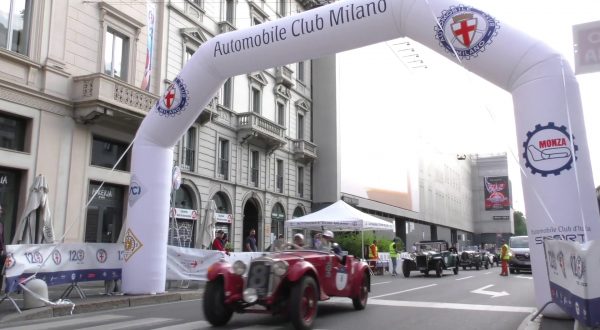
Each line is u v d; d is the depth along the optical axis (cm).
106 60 1909
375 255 2538
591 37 815
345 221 2078
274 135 2897
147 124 1234
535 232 845
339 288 934
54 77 1703
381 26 1005
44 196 1309
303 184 3481
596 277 513
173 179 1647
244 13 2845
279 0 3253
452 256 2452
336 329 783
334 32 1035
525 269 2642
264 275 770
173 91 1201
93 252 1172
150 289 1193
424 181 5853
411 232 5366
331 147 3606
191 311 1000
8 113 1570
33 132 1628
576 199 815
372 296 1290
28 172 1603
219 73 1177
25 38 1645
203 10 2498
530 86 861
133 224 1205
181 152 2308
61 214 1691
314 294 784
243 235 2944
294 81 3419
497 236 8888
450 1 941
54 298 1127
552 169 829
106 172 1872
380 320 876
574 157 812
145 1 2086
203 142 2456
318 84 3728
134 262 1190
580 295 545
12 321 880
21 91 1592
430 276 2355
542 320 816
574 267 573
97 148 1873
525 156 862
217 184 2539
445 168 7019
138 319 891
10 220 1582
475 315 938
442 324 836
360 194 3947
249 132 2703
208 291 794
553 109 841
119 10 1944
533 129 851
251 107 2883
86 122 1789
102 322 860
